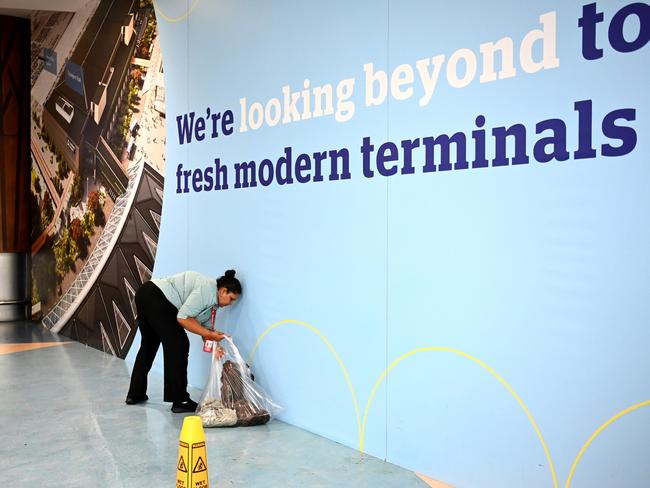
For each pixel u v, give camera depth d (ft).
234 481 10.20
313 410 12.56
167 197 17.12
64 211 23.62
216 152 15.10
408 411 10.71
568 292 8.52
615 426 8.09
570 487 8.56
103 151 20.61
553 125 8.59
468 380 9.77
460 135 9.75
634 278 7.88
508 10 9.04
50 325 25.29
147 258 18.20
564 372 8.59
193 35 15.89
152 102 17.81
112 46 20.08
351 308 11.66
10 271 27.43
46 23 24.81
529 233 8.91
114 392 15.71
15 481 10.28
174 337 13.85
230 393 13.25
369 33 11.13
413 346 10.59
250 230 14.05
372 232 11.22
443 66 9.95
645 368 7.80
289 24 12.80
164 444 11.93
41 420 13.44
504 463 9.31
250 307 14.07
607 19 7.98
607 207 8.09
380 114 10.99
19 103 26.94
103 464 10.98
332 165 11.94
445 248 10.02
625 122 7.88
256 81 13.74
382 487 9.98
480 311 9.56
